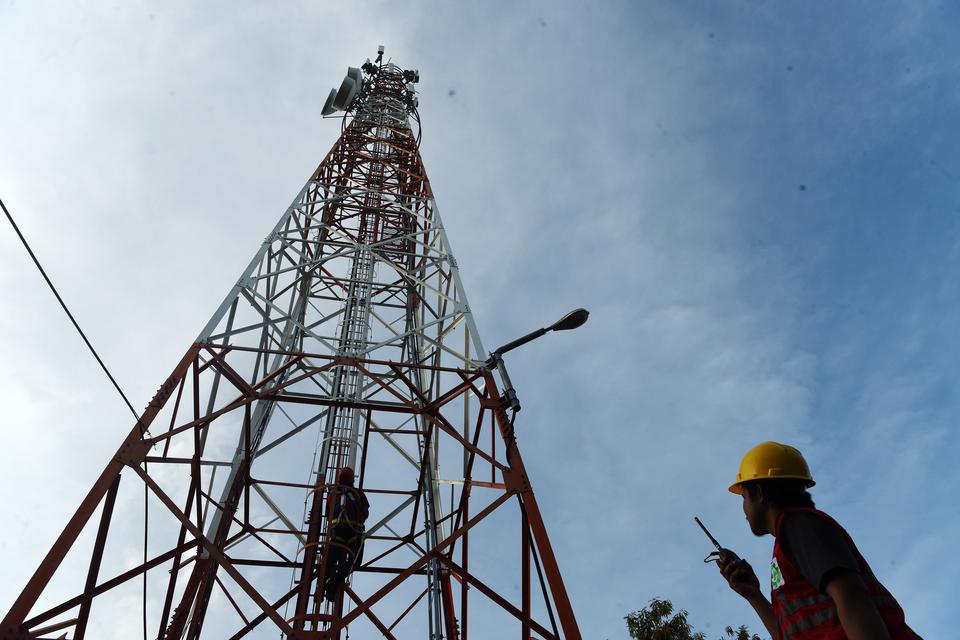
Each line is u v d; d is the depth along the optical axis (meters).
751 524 3.82
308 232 16.69
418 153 22.41
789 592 3.28
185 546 9.29
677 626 19.50
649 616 19.95
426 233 17.58
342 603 10.48
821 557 3.00
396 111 26.33
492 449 11.77
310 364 13.88
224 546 12.89
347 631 10.38
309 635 8.59
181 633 11.38
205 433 11.40
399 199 20.69
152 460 10.24
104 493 9.00
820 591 2.99
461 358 12.81
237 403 11.34
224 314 12.44
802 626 3.17
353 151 22.23
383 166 22.59
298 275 16.53
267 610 8.71
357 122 24.81
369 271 16.31
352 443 13.20
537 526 9.84
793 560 3.21
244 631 11.88
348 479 11.51
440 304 16.77
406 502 14.24
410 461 15.27
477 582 9.62
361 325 15.34
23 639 7.60
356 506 11.05
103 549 8.77
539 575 9.53
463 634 11.34
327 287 17.75
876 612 2.79
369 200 21.00
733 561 4.01
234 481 13.21
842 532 3.16
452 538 9.89
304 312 16.67
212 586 12.59
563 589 9.09
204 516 12.17
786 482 3.72
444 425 11.65
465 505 12.59
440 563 13.14
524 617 9.43
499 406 11.71
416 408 11.95
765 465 3.80
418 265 18.95
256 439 14.13
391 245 19.30
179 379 10.91
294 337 16.12
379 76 28.33
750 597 3.90
